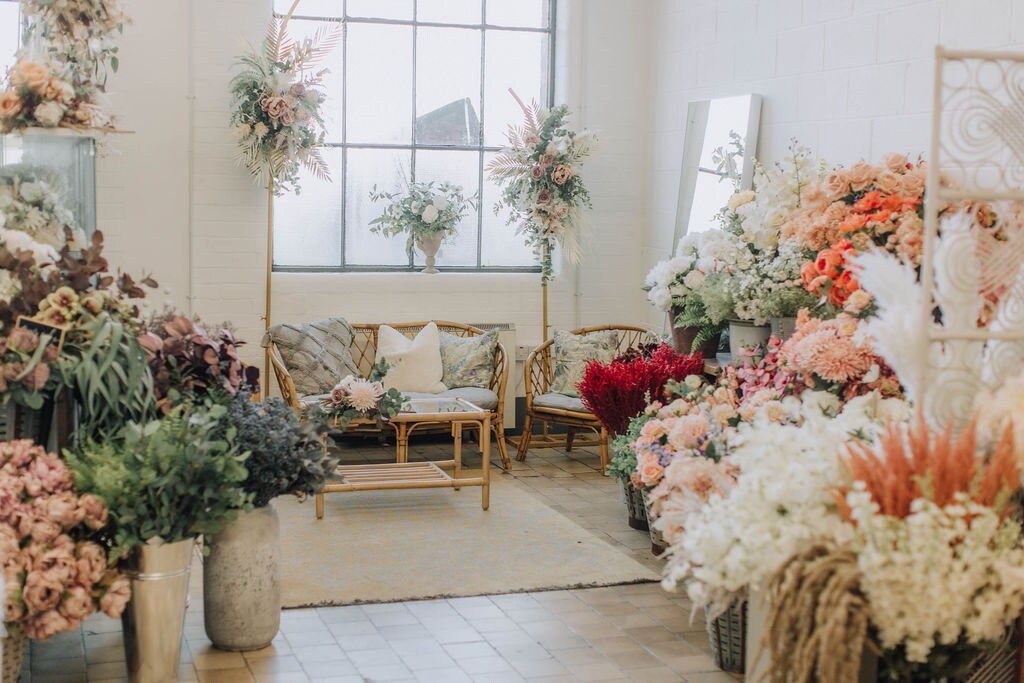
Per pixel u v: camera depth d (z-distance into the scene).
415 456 7.38
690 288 5.84
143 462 3.50
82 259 3.89
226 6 7.22
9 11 6.84
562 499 6.36
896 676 2.54
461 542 5.43
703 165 7.20
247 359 7.46
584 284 8.19
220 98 7.26
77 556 3.42
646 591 4.79
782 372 4.21
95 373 3.61
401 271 7.98
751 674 2.71
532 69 8.16
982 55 2.75
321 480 4.00
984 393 2.75
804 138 6.19
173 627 3.66
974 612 2.43
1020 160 2.88
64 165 5.46
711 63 7.22
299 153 7.09
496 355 7.48
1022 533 2.59
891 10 5.46
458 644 4.17
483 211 8.15
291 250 7.76
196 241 7.30
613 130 8.13
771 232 5.30
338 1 7.69
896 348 2.80
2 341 3.62
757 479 2.62
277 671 3.89
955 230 2.84
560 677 3.88
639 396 5.73
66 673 3.84
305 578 4.87
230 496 3.60
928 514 2.37
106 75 6.57
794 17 6.27
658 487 4.13
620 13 8.06
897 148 5.43
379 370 5.73
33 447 3.54
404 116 7.92
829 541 2.50
